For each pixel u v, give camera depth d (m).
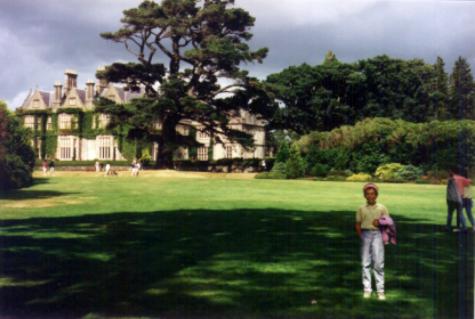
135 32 50.53
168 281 7.51
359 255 9.48
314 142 49.62
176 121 54.84
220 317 5.94
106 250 9.84
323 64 61.06
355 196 25.02
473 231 12.10
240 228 13.00
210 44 49.12
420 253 9.72
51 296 6.75
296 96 60.84
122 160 73.50
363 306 6.40
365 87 59.31
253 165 59.53
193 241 10.95
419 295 6.85
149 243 10.67
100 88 81.38
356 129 47.72
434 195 25.98
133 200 21.64
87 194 24.86
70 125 78.25
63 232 12.18
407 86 57.78
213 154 77.06
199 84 53.00
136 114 49.75
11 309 6.21
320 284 7.41
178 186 32.16
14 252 9.59
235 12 51.00
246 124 78.81
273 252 9.72
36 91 82.62
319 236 11.77
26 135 32.47
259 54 50.94
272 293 6.92
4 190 27.36
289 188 31.27
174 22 49.62
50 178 41.97
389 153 46.22
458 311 6.13
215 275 7.87
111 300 6.57
